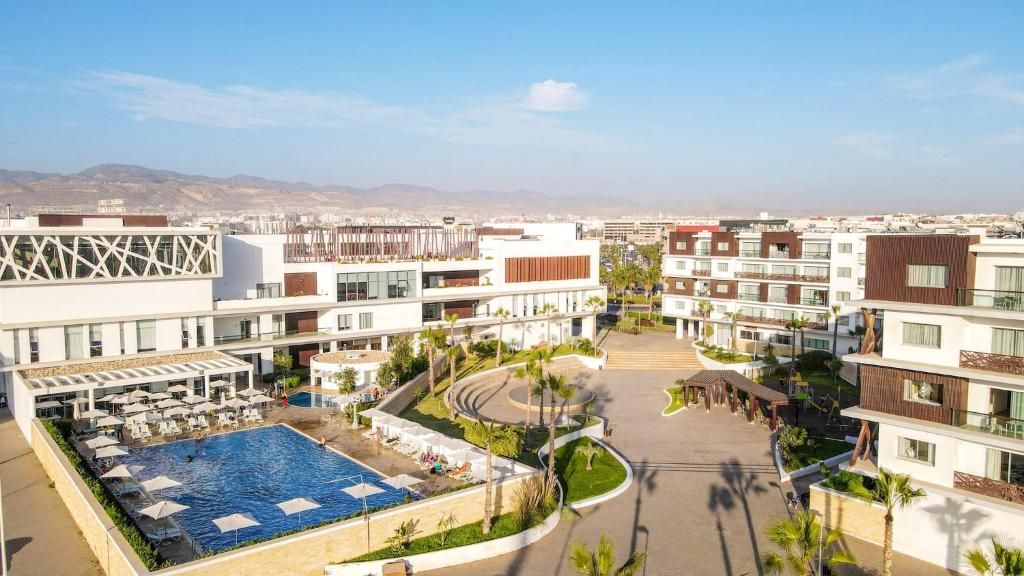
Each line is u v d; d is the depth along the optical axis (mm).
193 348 63156
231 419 54312
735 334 87375
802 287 83625
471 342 81625
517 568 33594
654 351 89125
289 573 31094
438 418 56188
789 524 27516
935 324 35500
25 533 35594
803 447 51031
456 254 97500
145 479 41250
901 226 91438
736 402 62375
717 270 93000
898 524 35812
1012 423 32656
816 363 76688
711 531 37875
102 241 58688
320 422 54000
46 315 56406
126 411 51125
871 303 37188
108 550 31031
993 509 32625
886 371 37062
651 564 33969
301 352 72500
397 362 64625
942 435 34688
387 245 89375
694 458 50281
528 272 91312
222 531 31094
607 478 45469
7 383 57969
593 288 98250
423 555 33375
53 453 41312
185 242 62688
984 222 116312
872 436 41156
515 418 58094
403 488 39781
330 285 74375
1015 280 33906
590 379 76438
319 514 36281
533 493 39250
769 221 132625
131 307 60438
